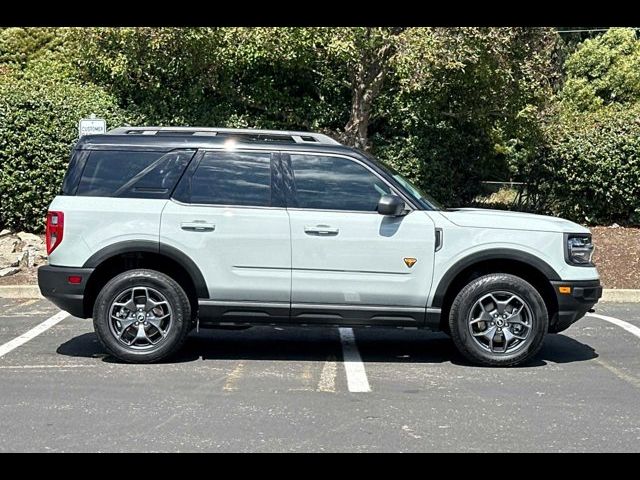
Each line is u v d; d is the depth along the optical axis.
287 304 7.56
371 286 7.52
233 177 7.67
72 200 7.61
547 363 7.89
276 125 16.81
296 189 7.64
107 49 15.73
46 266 7.67
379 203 7.41
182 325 7.60
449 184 16.86
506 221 7.63
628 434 5.79
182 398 6.55
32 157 14.92
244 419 6.02
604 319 10.34
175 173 7.67
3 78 16.77
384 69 15.07
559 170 16.36
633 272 12.99
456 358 8.12
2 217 15.10
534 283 7.85
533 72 15.01
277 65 16.28
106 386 6.88
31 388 6.80
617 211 16.30
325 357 8.12
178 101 16.47
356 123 15.75
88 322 9.70
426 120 16.52
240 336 9.11
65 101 15.19
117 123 15.64
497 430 5.84
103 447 5.41
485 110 15.73
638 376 7.43
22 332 9.09
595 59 23.34
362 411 6.25
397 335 9.32
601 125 16.47
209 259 7.53
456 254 7.52
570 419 6.11
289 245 7.51
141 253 7.62
